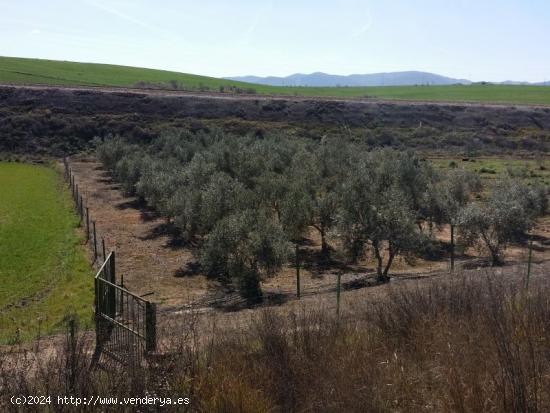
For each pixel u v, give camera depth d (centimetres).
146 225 3612
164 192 3609
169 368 712
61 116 7750
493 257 2581
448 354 692
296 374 691
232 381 666
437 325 792
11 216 3794
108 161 5759
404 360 729
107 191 4934
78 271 2495
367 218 2481
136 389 642
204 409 641
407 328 845
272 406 659
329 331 835
